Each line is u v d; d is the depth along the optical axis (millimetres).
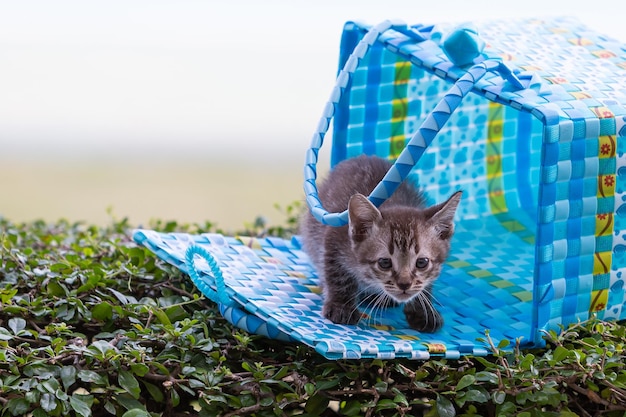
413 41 1421
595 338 1321
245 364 1270
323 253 1393
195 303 1390
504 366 1267
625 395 1258
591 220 1314
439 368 1283
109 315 1335
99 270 1397
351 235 1354
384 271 1347
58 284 1371
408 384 1278
